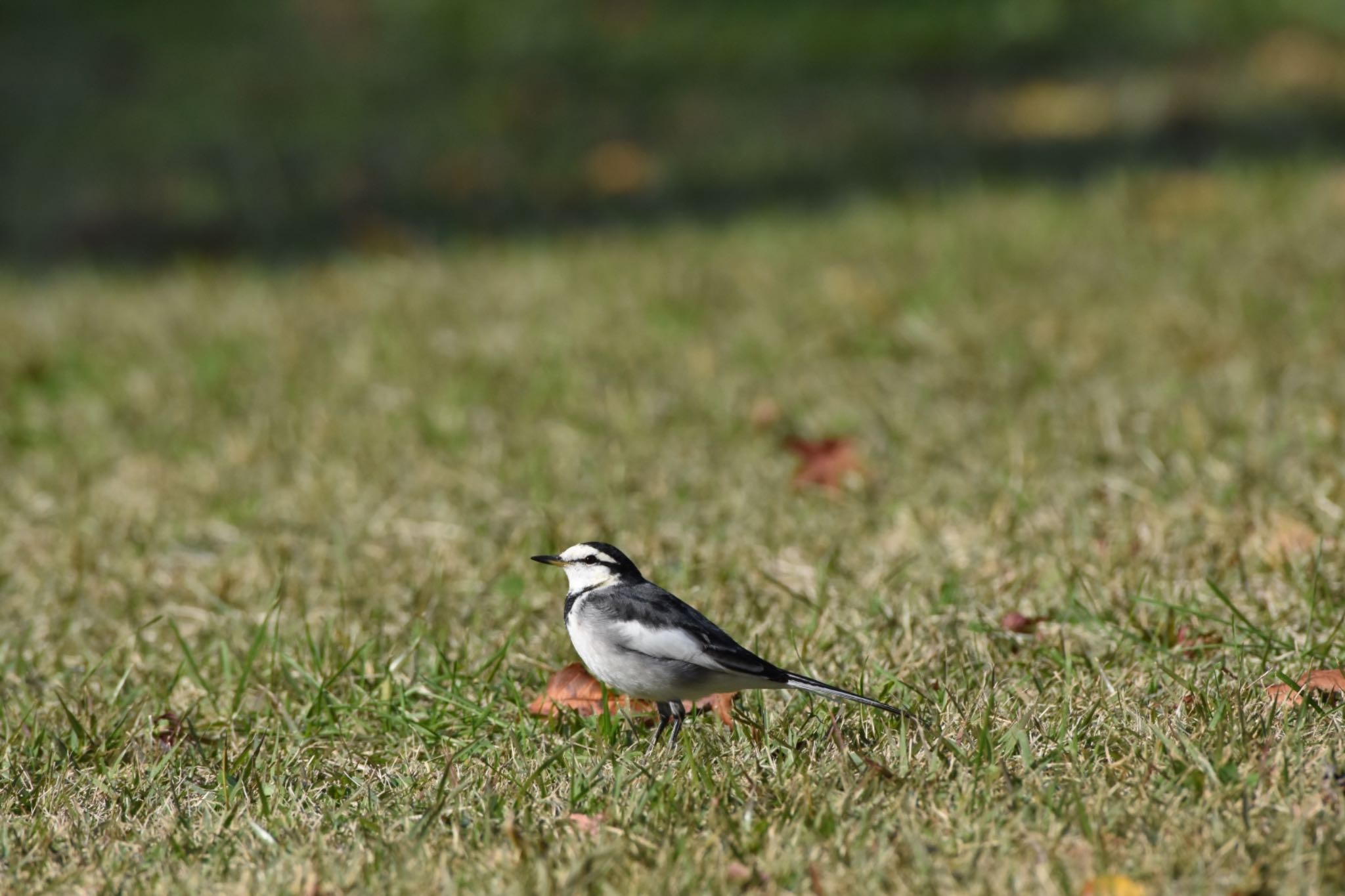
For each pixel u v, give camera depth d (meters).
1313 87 25.31
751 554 10.08
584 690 8.18
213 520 11.51
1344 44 27.38
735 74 28.78
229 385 14.66
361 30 31.39
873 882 5.90
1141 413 12.12
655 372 14.25
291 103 28.27
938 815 6.46
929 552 10.02
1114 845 6.11
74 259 21.91
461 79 29.11
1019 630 8.76
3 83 29.52
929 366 13.91
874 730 7.46
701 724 7.85
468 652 8.91
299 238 22.17
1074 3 30.48
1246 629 8.33
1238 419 11.73
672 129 26.28
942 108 26.36
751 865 6.17
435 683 8.37
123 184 24.95
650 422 12.91
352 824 6.86
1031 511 10.50
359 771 7.50
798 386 13.66
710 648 7.33
